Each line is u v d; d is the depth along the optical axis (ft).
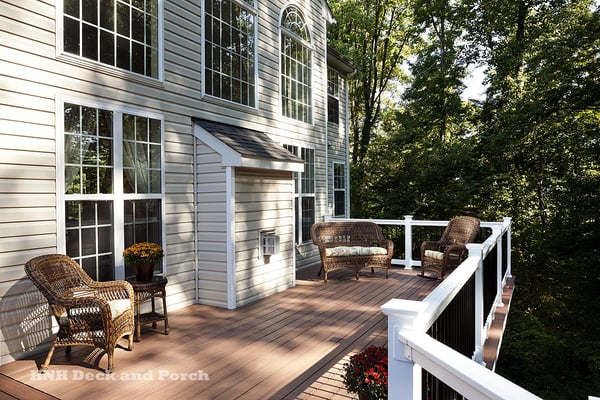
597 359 29.43
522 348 29.78
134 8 14.82
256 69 21.59
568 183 34.81
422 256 22.44
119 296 12.05
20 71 11.29
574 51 29.86
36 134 11.67
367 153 51.65
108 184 13.82
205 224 17.11
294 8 25.68
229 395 9.02
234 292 16.48
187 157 17.03
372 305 16.80
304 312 15.81
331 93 33.94
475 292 10.52
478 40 42.39
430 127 47.60
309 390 9.24
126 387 9.45
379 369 6.75
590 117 35.76
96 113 13.46
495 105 42.37
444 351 3.98
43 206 11.82
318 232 23.22
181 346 12.14
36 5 11.65
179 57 16.70
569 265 35.99
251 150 17.08
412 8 54.49
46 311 12.01
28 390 9.32
